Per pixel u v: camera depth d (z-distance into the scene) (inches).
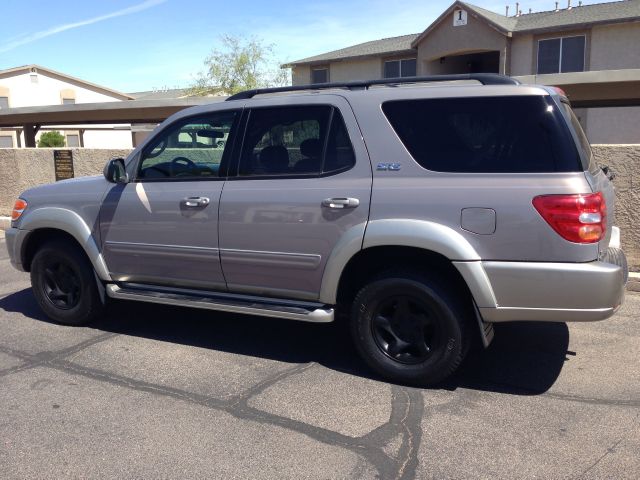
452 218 149.7
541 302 145.0
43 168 446.3
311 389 162.6
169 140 191.6
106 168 193.0
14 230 218.8
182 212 184.2
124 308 239.3
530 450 130.5
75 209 204.8
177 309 238.2
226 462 126.6
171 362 182.5
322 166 167.5
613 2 896.3
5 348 195.2
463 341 156.6
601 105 501.4
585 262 141.6
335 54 1101.7
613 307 143.9
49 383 166.9
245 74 1485.0
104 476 121.6
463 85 158.7
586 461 125.9
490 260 147.3
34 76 1605.6
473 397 157.3
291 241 168.9
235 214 175.8
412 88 161.2
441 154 154.9
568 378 169.0
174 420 144.9
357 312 166.2
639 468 123.0
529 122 148.6
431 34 924.6
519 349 191.5
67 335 207.8
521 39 859.4
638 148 251.6
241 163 178.7
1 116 811.4
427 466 124.8
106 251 201.0
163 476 121.6
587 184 141.9
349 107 166.1
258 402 154.6
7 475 122.0
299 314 170.4
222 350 193.0
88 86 1722.4
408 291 158.6
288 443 134.2
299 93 182.9
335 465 125.3
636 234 257.3
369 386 164.6
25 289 273.9
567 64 833.5
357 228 158.9
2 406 152.6
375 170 159.9
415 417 146.2
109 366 179.5
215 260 181.8
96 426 142.0
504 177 147.2
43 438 136.5
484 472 122.4
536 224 142.7
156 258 192.1
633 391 160.1
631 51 785.6
